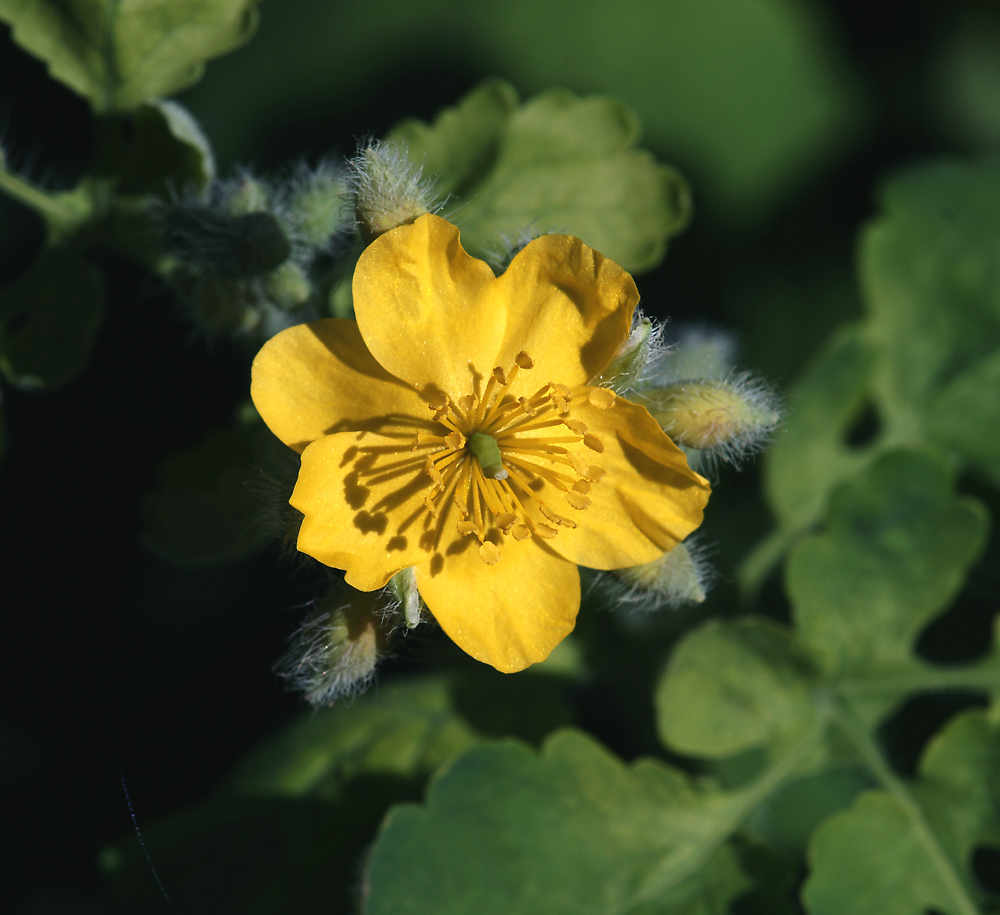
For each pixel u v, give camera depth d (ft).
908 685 0.58
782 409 0.55
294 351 0.52
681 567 0.53
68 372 0.57
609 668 0.60
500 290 0.52
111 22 0.57
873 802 0.57
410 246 0.52
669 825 0.56
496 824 0.55
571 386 0.53
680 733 0.58
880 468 0.58
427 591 0.52
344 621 0.52
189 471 0.58
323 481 0.52
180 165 0.57
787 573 0.58
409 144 0.59
